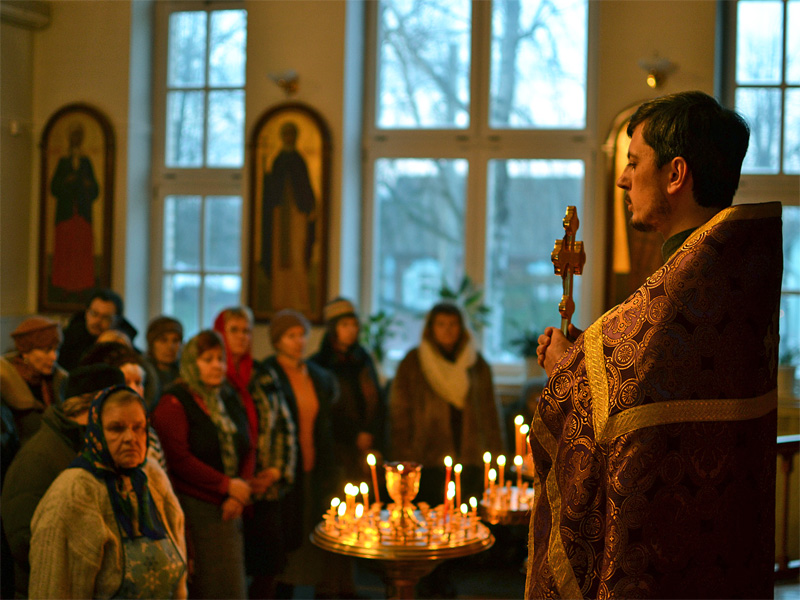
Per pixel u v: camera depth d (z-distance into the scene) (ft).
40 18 19.47
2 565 8.64
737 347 3.86
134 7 19.48
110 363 9.83
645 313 3.92
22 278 19.67
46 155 19.56
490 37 18.95
